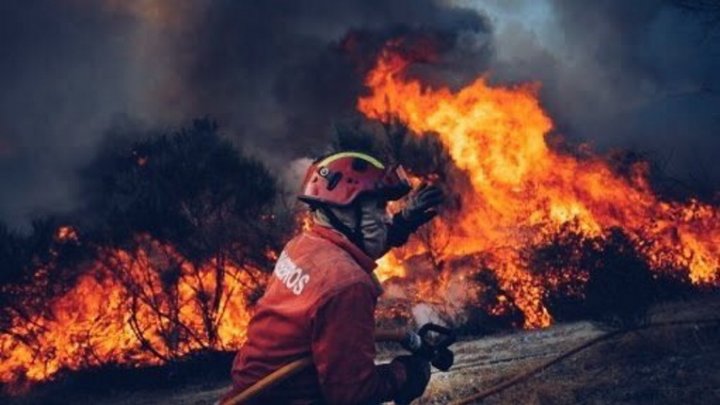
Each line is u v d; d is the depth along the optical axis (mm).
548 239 12000
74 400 10078
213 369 10562
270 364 2021
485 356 7922
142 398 9578
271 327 2027
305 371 1978
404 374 2074
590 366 5824
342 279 1923
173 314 11609
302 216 12719
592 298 9828
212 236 11695
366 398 1889
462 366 7387
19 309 11664
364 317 1911
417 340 2150
